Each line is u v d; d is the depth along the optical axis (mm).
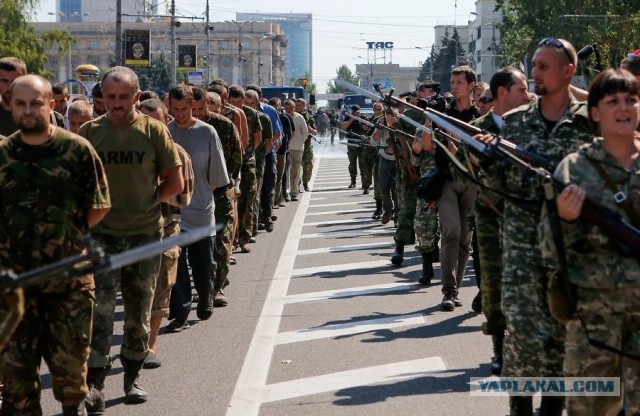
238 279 11656
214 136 8812
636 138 4707
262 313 9594
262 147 14875
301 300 10250
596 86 4500
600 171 4477
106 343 6422
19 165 5344
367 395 6691
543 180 4430
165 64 98938
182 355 7949
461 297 10180
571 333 4570
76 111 8516
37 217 5336
